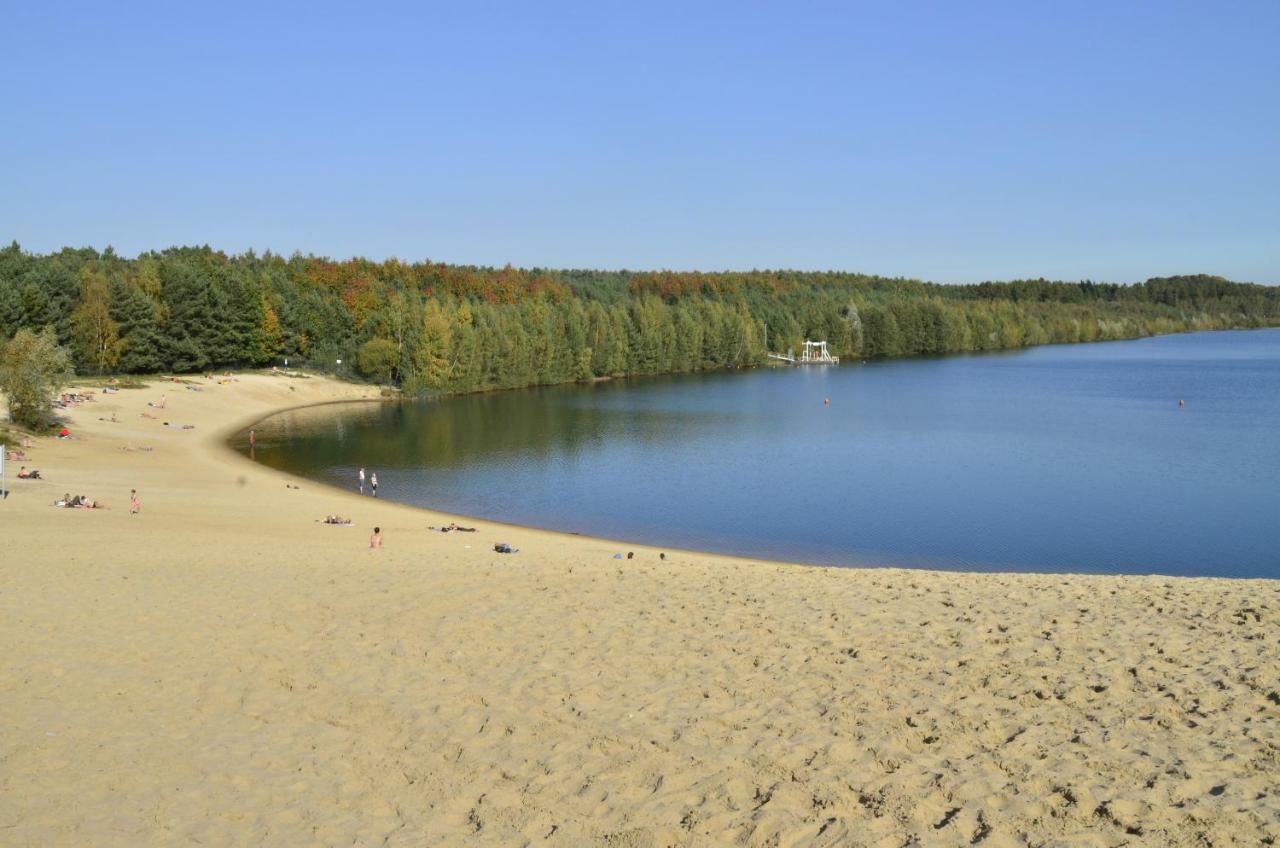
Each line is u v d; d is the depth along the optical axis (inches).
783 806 404.2
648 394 5027.1
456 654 642.2
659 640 664.4
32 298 3850.9
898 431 3331.7
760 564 1348.4
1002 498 2111.2
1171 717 474.6
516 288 7632.9
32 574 892.6
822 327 7859.3
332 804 434.9
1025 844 356.8
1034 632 644.1
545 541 1546.5
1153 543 1681.8
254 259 7160.4
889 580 899.4
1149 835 355.3
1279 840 343.6
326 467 2561.5
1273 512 1932.8
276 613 751.7
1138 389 4854.8
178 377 4298.7
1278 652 570.6
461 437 3250.5
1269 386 4958.2
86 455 2338.8
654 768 455.8
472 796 440.1
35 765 470.0
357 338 5221.5
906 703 516.1
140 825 413.1
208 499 1808.6
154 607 768.9
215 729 521.3
